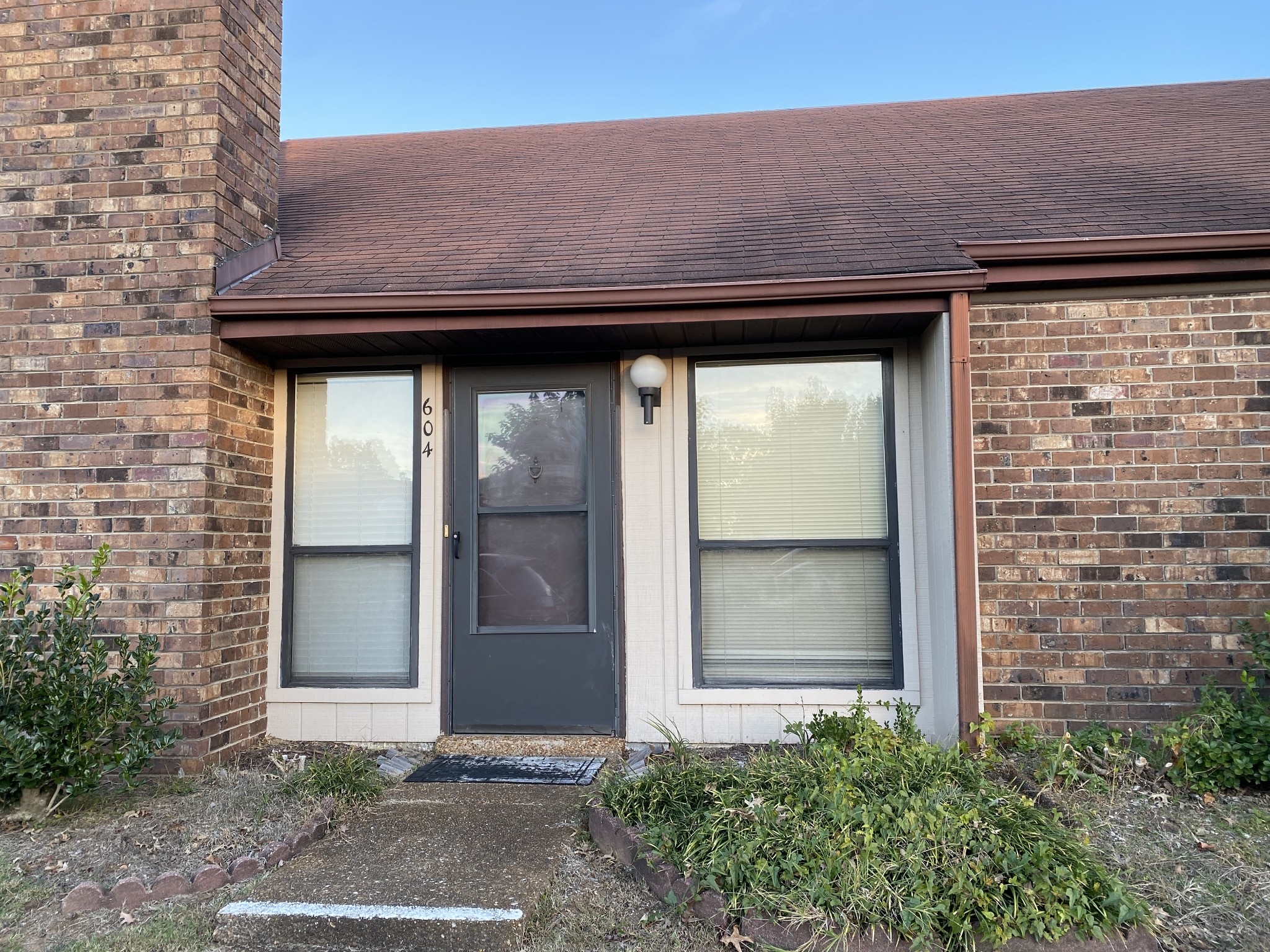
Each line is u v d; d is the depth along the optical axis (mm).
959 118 7242
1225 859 2916
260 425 4797
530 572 4793
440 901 2732
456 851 3178
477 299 4156
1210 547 4148
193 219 4316
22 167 4434
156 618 4125
